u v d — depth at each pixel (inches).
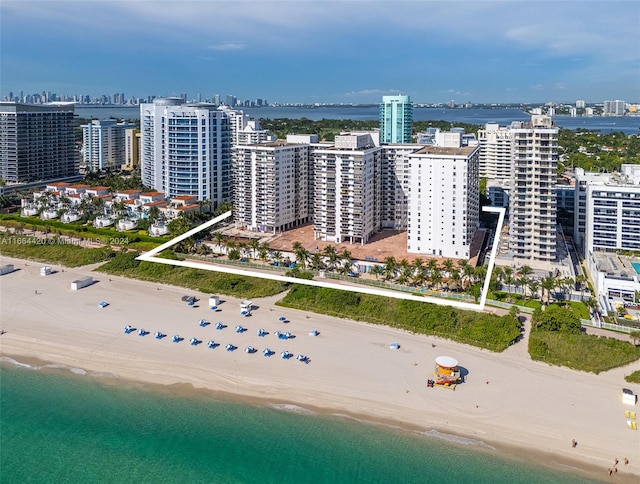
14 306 6707.7
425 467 3865.7
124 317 6368.1
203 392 4837.6
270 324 6166.3
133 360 5388.8
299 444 4124.0
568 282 6663.4
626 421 4330.7
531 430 4249.5
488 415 4439.0
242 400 4712.1
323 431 4281.5
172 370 5196.9
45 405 4643.2
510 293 6939.0
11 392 4842.5
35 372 5196.9
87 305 6742.1
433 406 4571.9
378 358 5369.1
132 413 4530.0
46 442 4158.5
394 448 4074.8
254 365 5251.0
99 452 4050.2
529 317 6230.3
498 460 3941.9
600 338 5502.0
